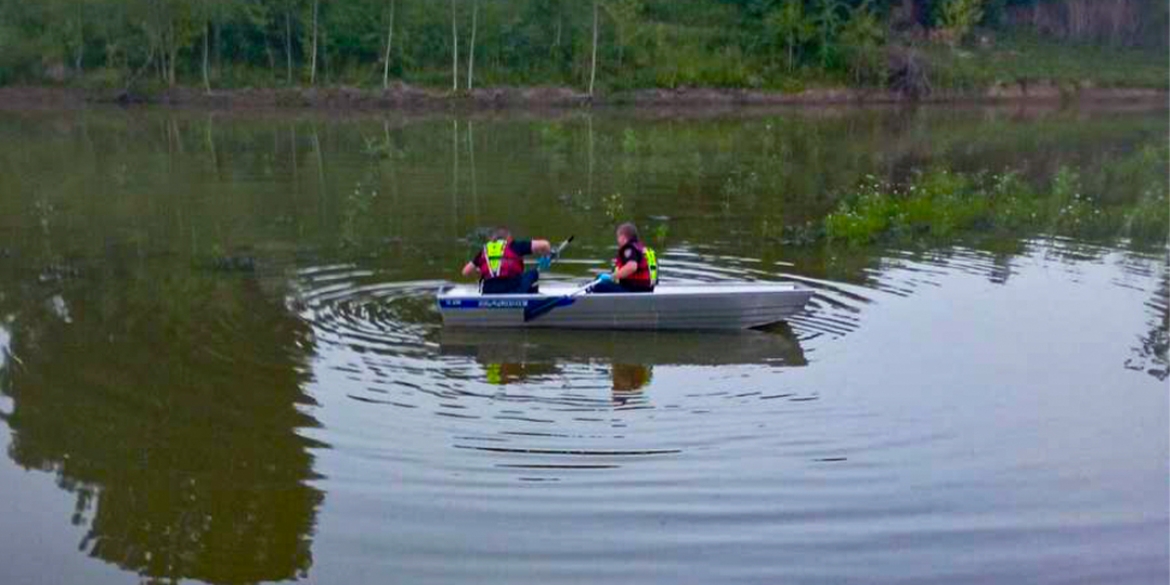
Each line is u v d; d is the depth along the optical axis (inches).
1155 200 685.3
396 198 709.3
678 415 319.9
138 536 245.9
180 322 400.8
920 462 288.2
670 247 550.9
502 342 389.1
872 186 760.3
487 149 1013.8
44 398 322.0
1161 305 441.7
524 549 242.5
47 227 589.6
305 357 365.1
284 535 247.0
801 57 1883.6
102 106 1513.3
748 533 250.1
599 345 388.2
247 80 1627.7
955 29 1995.6
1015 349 382.9
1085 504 265.9
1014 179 772.6
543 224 616.1
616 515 257.4
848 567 236.5
